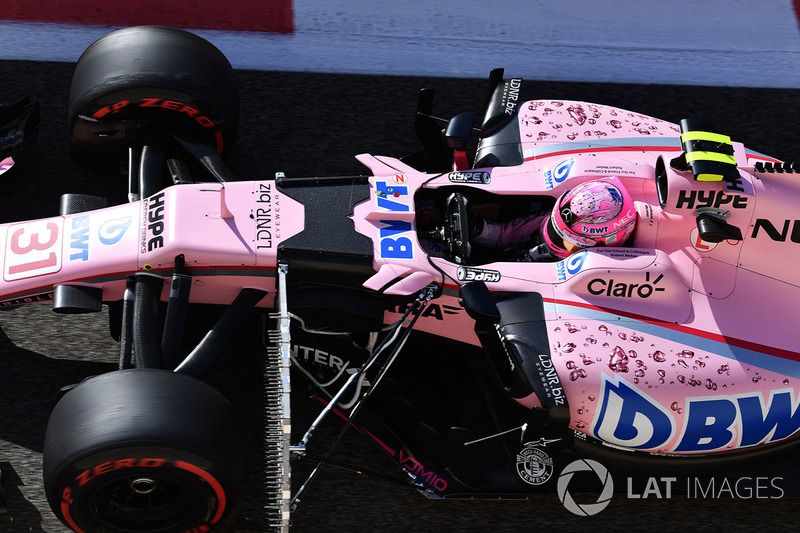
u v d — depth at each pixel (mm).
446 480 16953
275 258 16516
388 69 26953
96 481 13797
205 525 15203
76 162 21078
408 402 17781
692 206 17203
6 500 15953
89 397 13938
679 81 27625
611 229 17016
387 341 16375
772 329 17031
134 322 15836
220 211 16844
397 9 29250
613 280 16781
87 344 19172
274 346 16531
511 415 17953
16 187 21891
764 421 16469
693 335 16672
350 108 25516
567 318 16562
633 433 16188
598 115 20562
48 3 27047
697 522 17609
